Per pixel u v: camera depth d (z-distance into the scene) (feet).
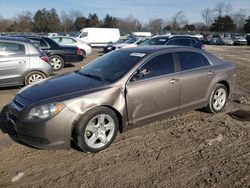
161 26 328.08
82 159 14.10
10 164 13.60
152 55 17.03
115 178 12.51
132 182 12.23
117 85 15.25
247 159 14.23
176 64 17.85
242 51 103.71
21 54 27.66
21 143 15.71
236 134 17.22
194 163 13.78
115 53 18.78
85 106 14.10
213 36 188.75
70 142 14.21
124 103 15.35
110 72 16.42
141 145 15.61
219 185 12.05
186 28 320.09
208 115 20.51
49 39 45.24
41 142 13.78
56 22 307.17
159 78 16.69
